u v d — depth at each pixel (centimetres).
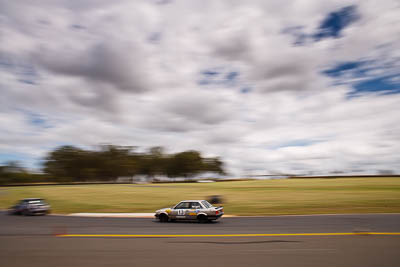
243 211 2339
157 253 831
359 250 835
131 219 1836
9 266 718
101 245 954
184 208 1638
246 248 882
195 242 989
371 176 10450
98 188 6312
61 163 11562
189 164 12631
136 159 13100
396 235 1079
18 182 11925
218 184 8012
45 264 731
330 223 1468
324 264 698
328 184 6512
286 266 687
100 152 12206
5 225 1566
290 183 7444
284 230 1248
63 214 2333
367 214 1927
